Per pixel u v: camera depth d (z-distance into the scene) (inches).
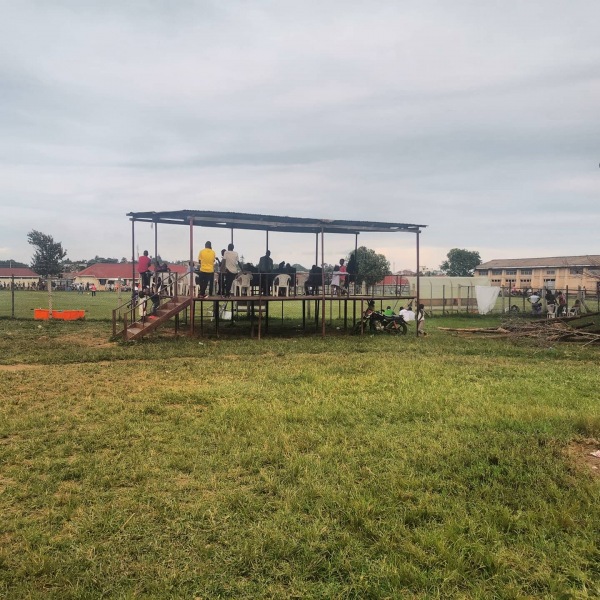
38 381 421.4
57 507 195.5
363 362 538.0
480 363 551.8
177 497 203.0
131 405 344.2
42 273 4259.4
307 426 298.8
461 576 152.3
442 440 272.1
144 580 150.9
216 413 324.8
